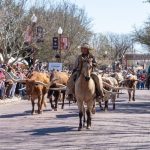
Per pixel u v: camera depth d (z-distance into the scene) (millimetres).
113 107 28844
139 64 128750
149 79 44469
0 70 32250
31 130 18484
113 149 14125
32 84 24516
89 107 18531
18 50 42000
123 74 44594
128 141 15719
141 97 44281
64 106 30984
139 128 19156
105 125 20062
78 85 18016
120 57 122188
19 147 14555
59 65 42562
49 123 20859
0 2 40562
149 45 66688
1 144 15164
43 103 25859
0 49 43938
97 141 15695
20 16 42844
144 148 14344
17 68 38250
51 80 26125
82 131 18156
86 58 17938
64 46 50219
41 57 60469
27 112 26297
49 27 57438
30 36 41031
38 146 14695
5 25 40406
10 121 21719
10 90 34875
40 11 54688
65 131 18172
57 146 14656
